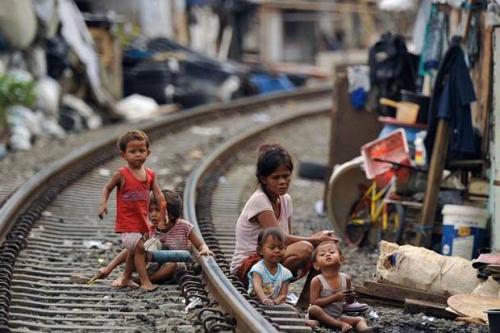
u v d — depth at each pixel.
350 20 87.25
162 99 52.66
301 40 90.75
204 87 55.84
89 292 16.81
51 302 16.27
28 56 42.50
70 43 45.03
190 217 21.47
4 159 33.28
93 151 32.50
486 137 20.84
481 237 19.75
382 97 25.20
